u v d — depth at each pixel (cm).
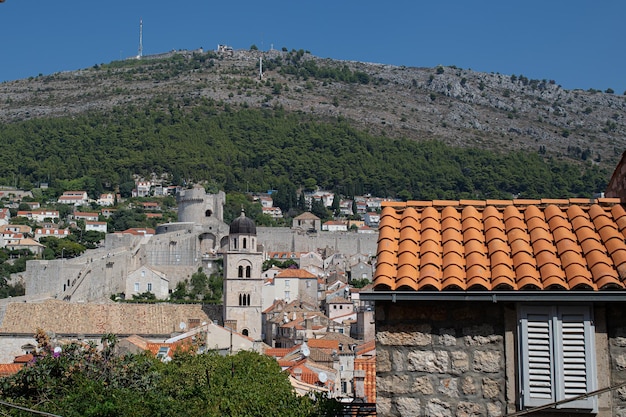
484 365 2086
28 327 12556
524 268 2081
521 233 2212
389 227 2305
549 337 2034
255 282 16275
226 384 4572
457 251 2175
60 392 3647
